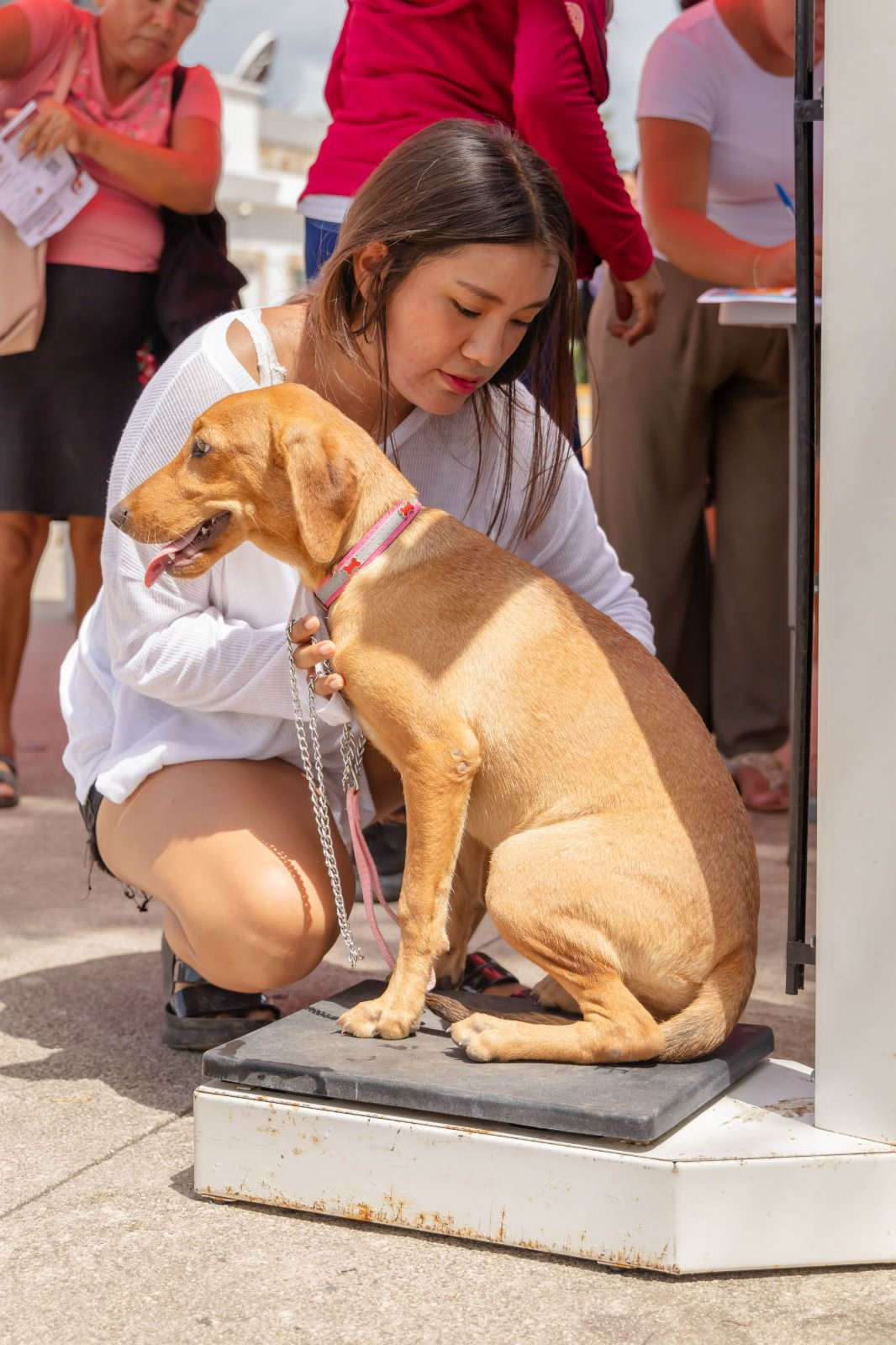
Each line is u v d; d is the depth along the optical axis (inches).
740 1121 78.4
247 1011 103.8
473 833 92.0
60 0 174.9
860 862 74.4
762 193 172.7
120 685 104.8
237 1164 81.1
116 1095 96.8
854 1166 73.8
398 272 90.2
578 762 86.6
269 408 89.3
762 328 171.9
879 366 71.1
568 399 102.3
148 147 174.1
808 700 81.8
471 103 132.8
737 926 84.7
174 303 179.9
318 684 88.7
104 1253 75.9
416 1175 77.5
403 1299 71.3
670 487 182.7
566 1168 74.4
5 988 118.9
